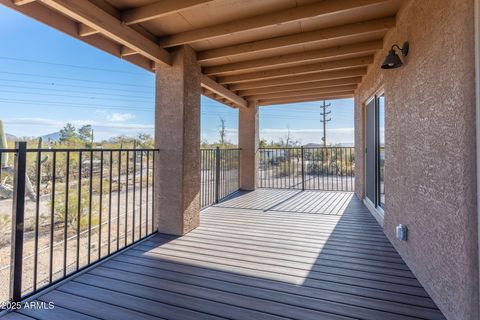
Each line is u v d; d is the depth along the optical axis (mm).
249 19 2549
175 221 3127
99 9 2201
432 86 1687
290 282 1987
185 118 3152
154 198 3195
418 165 1937
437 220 1641
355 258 2412
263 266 2266
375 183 3826
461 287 1370
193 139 3350
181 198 3102
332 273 2123
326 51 3279
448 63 1484
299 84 5070
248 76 4242
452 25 1438
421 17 1871
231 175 6176
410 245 2135
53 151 1942
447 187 1508
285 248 2686
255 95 5863
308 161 7445
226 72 3855
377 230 3268
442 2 1553
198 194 3500
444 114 1534
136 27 2639
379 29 2604
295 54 3410
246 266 2268
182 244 2807
